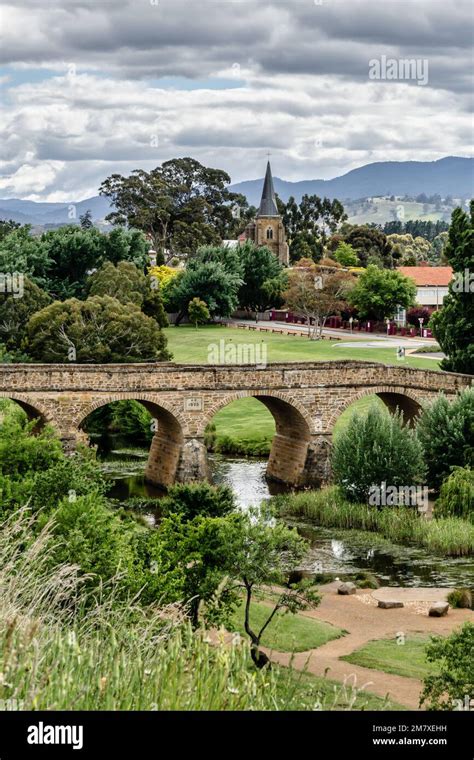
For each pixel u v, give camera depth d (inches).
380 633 1921.8
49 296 5108.3
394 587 2268.7
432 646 1342.3
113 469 3695.9
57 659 631.2
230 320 7130.9
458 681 1232.2
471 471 2918.3
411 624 1990.7
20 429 2101.4
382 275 6250.0
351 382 3523.6
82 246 5644.7
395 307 6323.8
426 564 2484.0
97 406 3292.3
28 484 1779.0
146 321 4436.5
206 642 702.5
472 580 2336.4
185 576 1550.2
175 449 3388.3
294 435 3543.3
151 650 717.3
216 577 1547.7
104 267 5196.9
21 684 613.3
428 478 3203.7
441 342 3981.3
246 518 1718.8
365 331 6309.1
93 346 4284.0
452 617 2052.2
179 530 1678.2
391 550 2618.1
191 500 2298.2
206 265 6609.3
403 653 1775.3
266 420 4259.4
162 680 652.7
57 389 3245.6
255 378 3422.7
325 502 2979.8
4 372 3191.4
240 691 664.4
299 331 6235.2
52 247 5693.9
